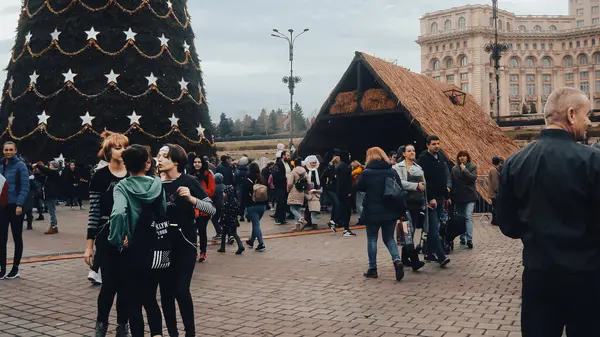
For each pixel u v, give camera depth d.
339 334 5.23
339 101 20.16
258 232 10.61
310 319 5.77
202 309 6.23
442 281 7.55
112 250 4.42
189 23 25.92
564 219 2.83
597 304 2.78
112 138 4.98
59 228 14.86
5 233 8.05
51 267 8.92
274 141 82.50
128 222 4.17
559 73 142.12
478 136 21.30
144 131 22.92
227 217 10.30
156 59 23.73
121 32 23.30
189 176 5.16
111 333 5.38
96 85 22.86
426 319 5.68
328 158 22.77
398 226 7.98
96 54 23.05
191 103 24.67
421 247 9.16
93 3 23.31
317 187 14.49
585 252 2.79
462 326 5.40
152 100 23.36
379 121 23.89
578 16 147.25
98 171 4.92
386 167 7.83
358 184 7.90
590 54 137.12
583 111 3.01
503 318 5.66
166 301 4.79
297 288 7.26
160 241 4.32
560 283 2.80
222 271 8.49
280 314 5.98
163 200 4.43
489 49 47.38
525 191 2.97
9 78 24.31
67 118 22.69
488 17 133.00
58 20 23.23
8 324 5.71
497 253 9.88
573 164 2.83
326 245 11.33
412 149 8.63
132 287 4.27
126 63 23.06
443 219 9.40
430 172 8.77
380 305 6.30
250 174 10.77
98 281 7.61
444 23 135.88
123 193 4.20
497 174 13.87
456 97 22.53
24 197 8.01
